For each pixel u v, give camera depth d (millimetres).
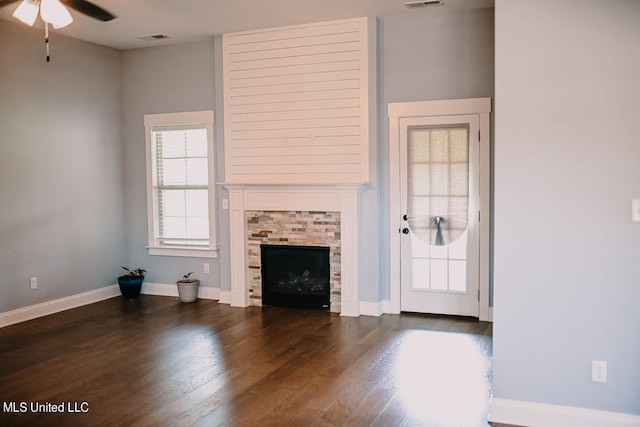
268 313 5738
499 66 3111
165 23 5516
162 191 6668
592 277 3033
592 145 2992
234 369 4105
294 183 5668
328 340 4785
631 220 2955
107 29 5719
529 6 3041
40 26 5562
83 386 3805
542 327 3135
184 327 5254
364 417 3287
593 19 2951
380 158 5602
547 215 3086
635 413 2996
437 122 5406
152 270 6758
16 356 4453
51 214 5848
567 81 3010
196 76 6320
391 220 5629
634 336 2979
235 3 4891
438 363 4191
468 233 5402
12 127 5426
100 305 6199
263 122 5887
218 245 6383
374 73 5426
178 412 3375
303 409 3402
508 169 3137
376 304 5582
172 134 6551
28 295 5617
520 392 3197
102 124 6449
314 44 5613
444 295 5547
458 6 5105
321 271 5812
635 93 2914
